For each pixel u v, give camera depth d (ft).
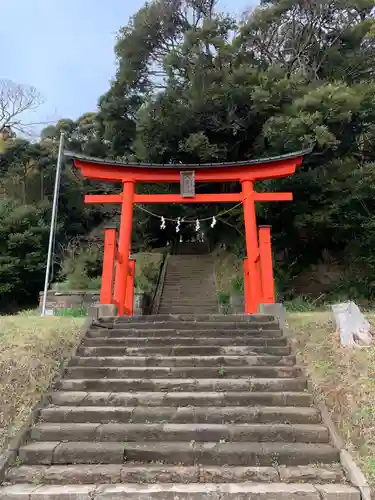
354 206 50.72
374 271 51.19
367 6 61.00
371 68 61.46
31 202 86.17
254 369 21.53
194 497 14.06
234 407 18.86
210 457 16.01
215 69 59.47
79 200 87.66
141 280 60.95
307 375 20.88
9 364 20.93
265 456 15.96
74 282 55.93
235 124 58.70
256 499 13.94
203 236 88.43
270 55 66.18
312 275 57.16
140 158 62.95
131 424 17.83
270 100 52.54
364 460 15.10
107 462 16.12
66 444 16.79
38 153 89.71
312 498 13.84
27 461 16.20
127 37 68.13
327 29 65.26
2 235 71.00
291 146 48.44
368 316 25.95
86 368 21.86
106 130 75.56
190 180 38.19
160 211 70.74
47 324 26.53
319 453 15.94
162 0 66.28
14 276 69.51
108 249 31.71
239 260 65.05
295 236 56.85
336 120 48.01
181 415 18.33
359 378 19.38
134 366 22.52
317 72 64.95
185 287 65.77
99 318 28.04
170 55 60.54
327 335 23.90
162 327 27.02
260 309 29.66
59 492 14.32
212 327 26.81
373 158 62.75
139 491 14.29
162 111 58.70
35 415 18.43
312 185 51.67
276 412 18.24
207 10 68.64
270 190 52.21
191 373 21.58
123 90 71.92
